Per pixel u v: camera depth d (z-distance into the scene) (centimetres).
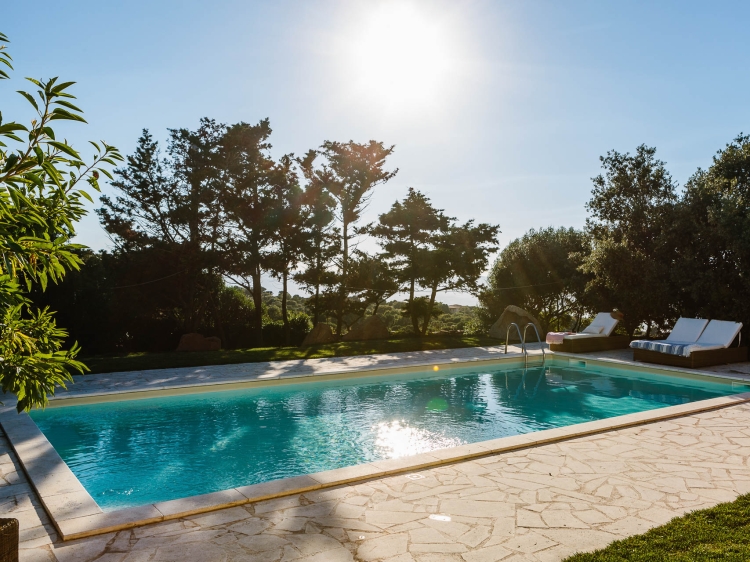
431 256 2233
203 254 2041
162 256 2100
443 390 1096
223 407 933
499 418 870
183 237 2195
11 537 246
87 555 342
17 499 452
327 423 837
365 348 1673
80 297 1720
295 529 379
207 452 695
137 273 2111
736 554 326
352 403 973
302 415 885
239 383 1053
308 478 476
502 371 1331
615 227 1719
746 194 1463
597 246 1691
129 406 922
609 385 1154
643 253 1600
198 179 2122
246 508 419
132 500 543
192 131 2233
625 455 555
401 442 739
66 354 240
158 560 334
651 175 1684
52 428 801
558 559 330
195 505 415
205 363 1317
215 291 2303
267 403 966
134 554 343
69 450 704
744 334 1430
